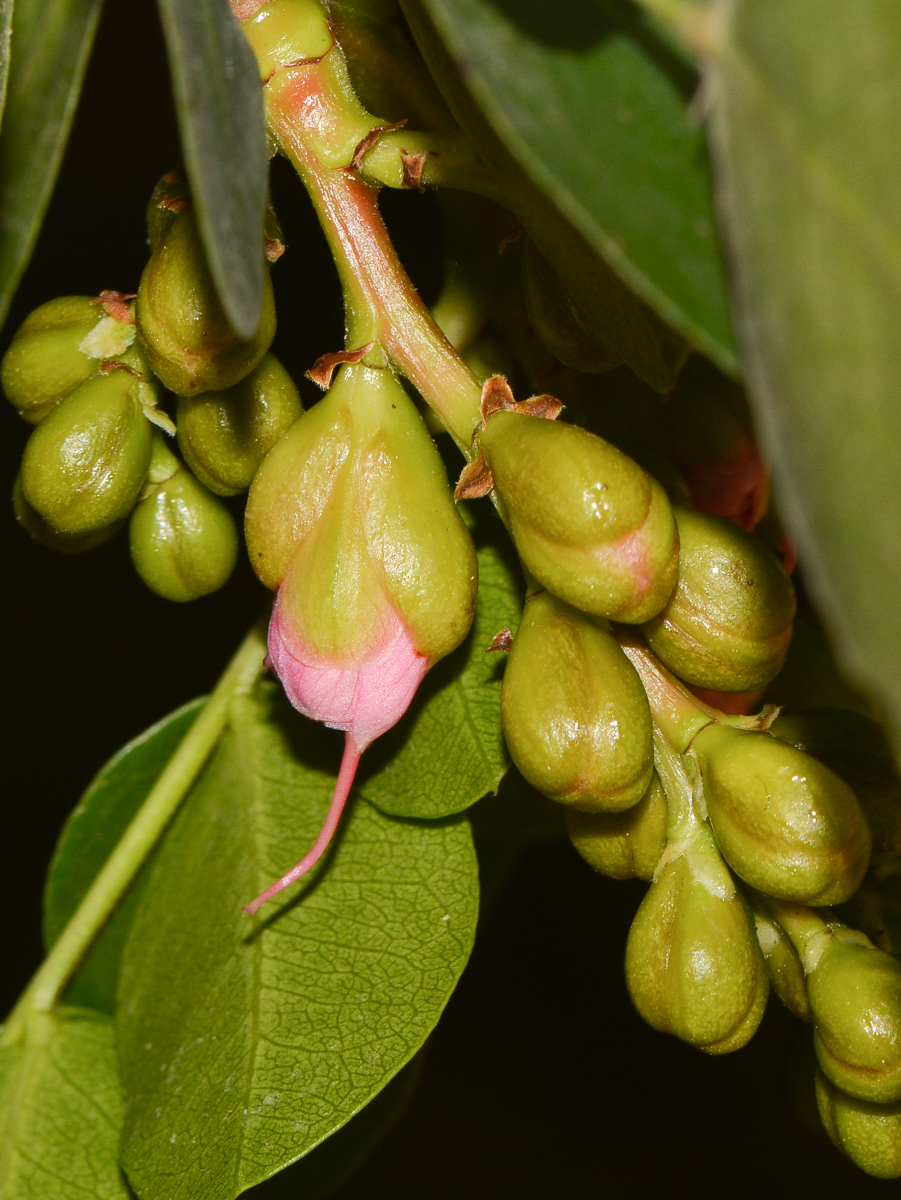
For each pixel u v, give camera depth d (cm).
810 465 12
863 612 12
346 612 15
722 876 15
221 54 14
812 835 15
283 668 15
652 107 13
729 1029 15
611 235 13
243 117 14
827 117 12
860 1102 16
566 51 13
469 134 15
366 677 15
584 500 15
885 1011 15
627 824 16
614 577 15
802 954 16
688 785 16
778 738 16
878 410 12
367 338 16
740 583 15
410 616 15
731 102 13
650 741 15
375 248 16
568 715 15
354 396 16
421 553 15
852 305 12
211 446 16
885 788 16
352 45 16
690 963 15
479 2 13
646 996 15
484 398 15
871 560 12
